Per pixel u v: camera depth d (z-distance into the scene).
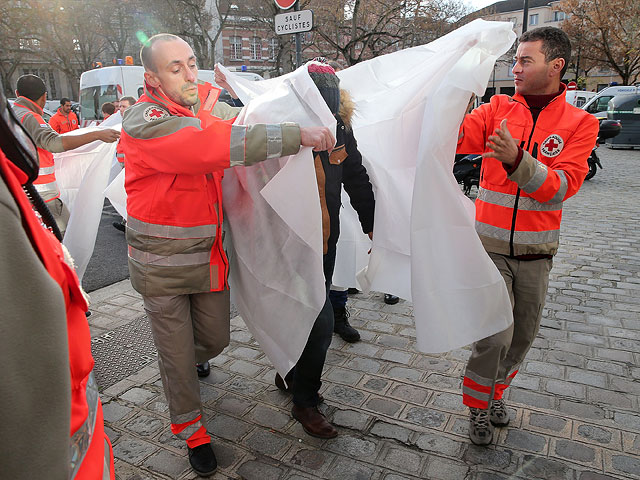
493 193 2.38
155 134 1.98
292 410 2.71
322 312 2.53
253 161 1.97
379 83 2.64
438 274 2.23
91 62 32.94
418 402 2.92
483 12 32.44
